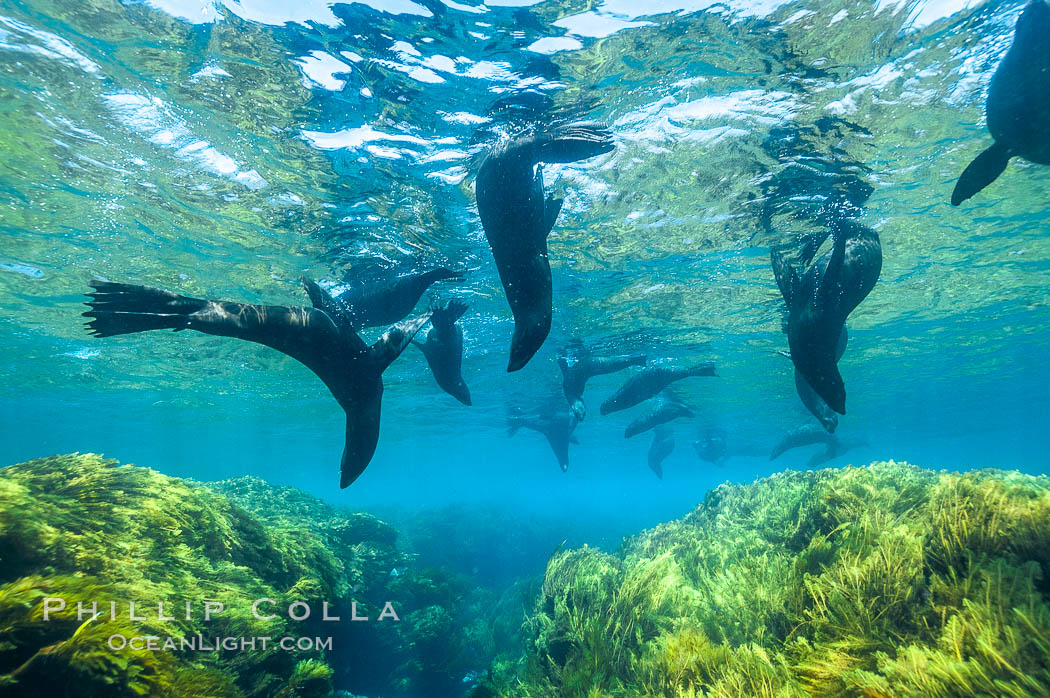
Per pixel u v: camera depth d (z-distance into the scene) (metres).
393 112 7.01
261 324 2.91
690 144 8.06
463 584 18.67
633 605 5.00
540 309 3.47
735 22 5.90
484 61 6.28
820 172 8.85
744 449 49.72
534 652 5.75
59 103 6.73
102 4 5.39
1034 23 3.94
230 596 5.23
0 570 3.74
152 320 2.67
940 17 5.93
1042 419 41.94
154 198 8.88
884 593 3.40
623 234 10.77
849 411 34.47
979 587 3.06
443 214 9.49
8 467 5.18
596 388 25.81
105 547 4.47
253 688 5.07
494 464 63.69
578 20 5.77
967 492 3.89
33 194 8.70
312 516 13.11
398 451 49.69
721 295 14.23
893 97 7.17
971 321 17.75
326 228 9.91
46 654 3.23
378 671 11.48
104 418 32.47
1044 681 2.34
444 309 6.91
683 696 3.29
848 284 4.54
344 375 3.21
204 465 68.00
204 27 5.71
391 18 5.68
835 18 5.89
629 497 147.25
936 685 2.49
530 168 3.99
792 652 3.46
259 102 6.80
